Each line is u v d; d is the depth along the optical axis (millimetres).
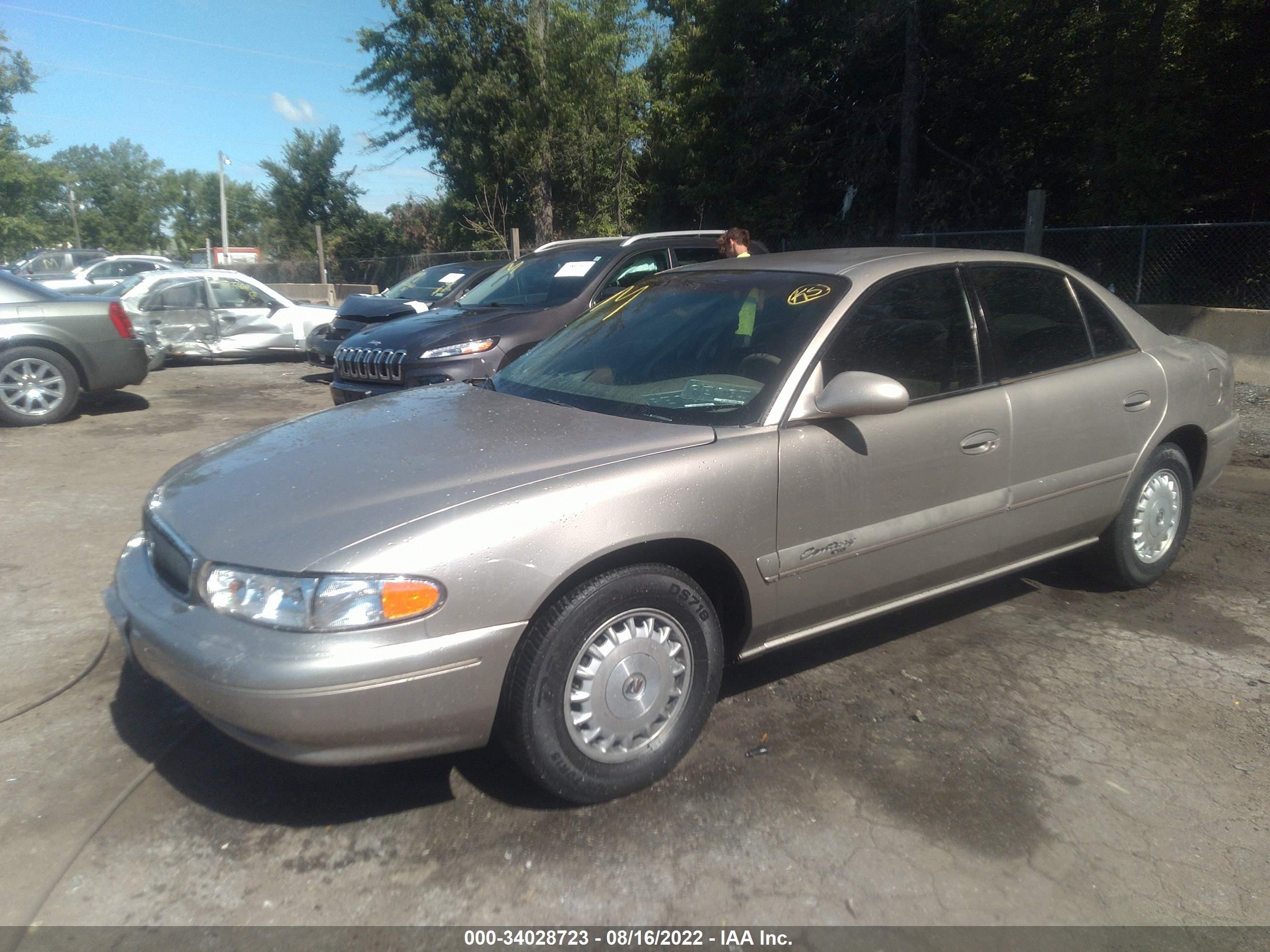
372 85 28500
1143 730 3469
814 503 3334
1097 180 13945
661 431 3252
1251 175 14188
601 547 2855
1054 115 17469
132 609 2934
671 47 24766
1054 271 4332
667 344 3846
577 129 27266
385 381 7320
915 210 18281
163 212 85125
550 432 3295
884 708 3629
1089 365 4277
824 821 2934
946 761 3264
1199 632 4316
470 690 2709
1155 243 12102
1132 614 4516
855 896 2611
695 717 3176
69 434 8727
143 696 3723
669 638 3105
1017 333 4070
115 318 9305
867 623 4445
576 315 7469
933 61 17984
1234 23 13539
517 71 27562
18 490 6734
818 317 3561
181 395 11133
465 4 27141
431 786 3133
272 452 3363
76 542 5598
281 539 2723
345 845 2832
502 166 28484
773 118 19016
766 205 19484
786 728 3482
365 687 2574
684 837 2863
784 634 3463
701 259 8188
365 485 2947
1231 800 3045
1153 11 14156
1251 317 10672
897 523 3582
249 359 14469
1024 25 16172
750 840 2848
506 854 2791
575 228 28406
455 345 7113
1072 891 2633
